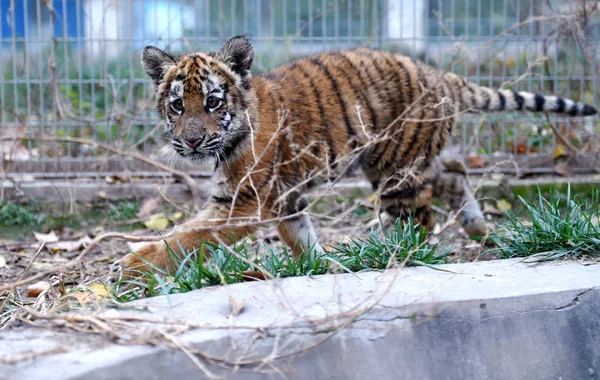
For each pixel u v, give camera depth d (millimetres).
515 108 8398
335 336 4719
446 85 7895
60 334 4543
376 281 5480
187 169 10117
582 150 10156
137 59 11078
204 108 6781
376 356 4793
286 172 7125
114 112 10398
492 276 5656
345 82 7430
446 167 8430
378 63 7625
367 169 7887
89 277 6965
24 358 4164
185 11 12258
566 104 8508
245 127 6895
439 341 4953
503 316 5113
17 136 9258
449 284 5426
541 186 9781
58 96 9844
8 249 8625
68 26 13250
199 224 6711
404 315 4926
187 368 4387
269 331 4590
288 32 14406
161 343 4387
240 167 6898
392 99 7547
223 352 4496
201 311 4922
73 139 8930
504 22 10156
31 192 9875
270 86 7188
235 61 6941
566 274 5680
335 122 7301
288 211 7309
